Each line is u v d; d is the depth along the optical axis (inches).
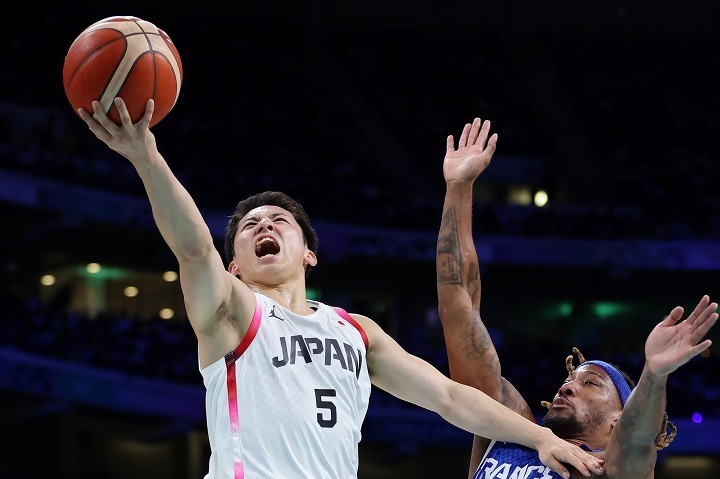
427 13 1844.2
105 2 1707.7
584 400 288.8
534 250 1423.5
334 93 1758.1
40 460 1336.1
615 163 1674.5
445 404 264.1
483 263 1425.9
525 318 1651.1
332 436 225.1
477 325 309.0
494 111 1754.4
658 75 1815.9
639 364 1422.2
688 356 234.1
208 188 1421.0
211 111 1669.5
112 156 1486.2
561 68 1813.5
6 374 1143.0
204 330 225.5
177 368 1235.9
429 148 1697.8
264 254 249.1
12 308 1240.8
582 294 1498.5
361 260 1433.3
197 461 1343.5
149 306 1643.7
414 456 1336.1
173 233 215.5
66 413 1227.2
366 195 1483.8
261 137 1627.7
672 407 1243.2
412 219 1428.4
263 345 228.1
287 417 222.4
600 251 1419.8
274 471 218.5
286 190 1469.0
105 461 1365.7
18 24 1601.9
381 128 1707.7
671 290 1488.7
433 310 1601.9
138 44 211.9
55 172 1251.2
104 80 207.9
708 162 1656.0
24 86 1477.6
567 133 1713.8
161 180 212.4
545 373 1352.1
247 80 1738.4
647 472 258.8
